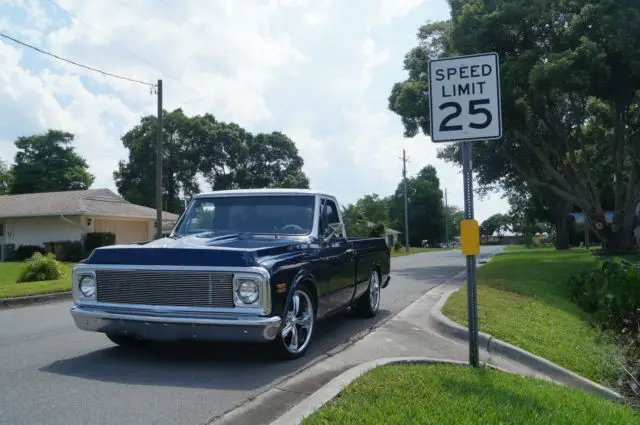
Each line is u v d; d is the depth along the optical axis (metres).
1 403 4.59
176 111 59.78
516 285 13.27
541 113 26.20
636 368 7.66
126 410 4.45
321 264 6.79
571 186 29.06
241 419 4.33
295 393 4.99
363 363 5.85
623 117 25.66
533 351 7.40
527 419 4.20
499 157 33.56
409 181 97.44
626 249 27.86
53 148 60.12
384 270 10.02
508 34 23.20
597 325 10.23
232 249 5.62
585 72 20.75
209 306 5.55
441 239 97.31
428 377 5.18
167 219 37.12
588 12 21.62
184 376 5.45
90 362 6.00
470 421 4.04
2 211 31.41
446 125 5.62
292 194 7.39
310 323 6.50
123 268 5.77
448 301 10.27
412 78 29.89
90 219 31.08
